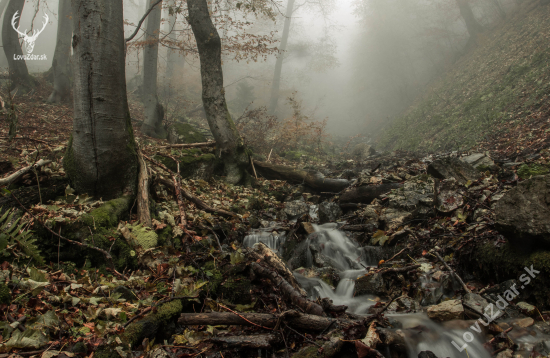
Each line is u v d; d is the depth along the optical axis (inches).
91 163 169.0
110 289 121.4
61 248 134.6
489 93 510.9
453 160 225.3
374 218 208.7
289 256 199.3
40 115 362.3
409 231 180.7
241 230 209.3
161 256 149.7
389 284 151.4
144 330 104.3
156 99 416.5
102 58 164.6
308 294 155.6
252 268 141.8
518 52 547.8
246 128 499.2
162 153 264.7
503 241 131.0
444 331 111.0
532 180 112.8
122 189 180.1
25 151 208.2
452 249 153.3
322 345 101.4
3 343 86.4
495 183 195.0
